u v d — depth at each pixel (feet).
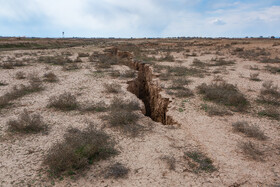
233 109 28.78
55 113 27.40
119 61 73.67
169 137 21.56
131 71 52.34
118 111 26.13
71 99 30.07
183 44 152.35
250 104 30.42
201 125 24.09
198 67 61.72
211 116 26.61
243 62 70.28
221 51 103.24
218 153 18.43
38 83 41.42
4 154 18.20
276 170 16.12
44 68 59.82
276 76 48.16
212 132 22.36
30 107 29.37
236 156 17.94
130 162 17.22
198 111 28.35
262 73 51.96
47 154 17.85
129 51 109.09
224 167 16.53
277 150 18.79
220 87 36.86
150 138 21.27
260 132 21.29
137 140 20.81
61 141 20.15
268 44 113.39
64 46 157.28
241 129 22.53
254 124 24.17
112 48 127.85
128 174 15.80
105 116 26.04
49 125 23.89
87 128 21.74
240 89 37.81
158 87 40.60
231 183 14.82
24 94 35.17
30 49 125.29
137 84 49.65
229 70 56.90
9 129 22.68
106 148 18.94
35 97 33.78
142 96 55.21
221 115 26.81
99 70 56.24
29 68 59.52
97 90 38.11
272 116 26.30
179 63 70.08
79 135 20.42
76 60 72.59
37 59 78.02
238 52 93.76
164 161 17.34
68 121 24.97
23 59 73.20
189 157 17.98
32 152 18.52
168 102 33.63
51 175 15.52
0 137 21.03
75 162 16.47
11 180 14.94
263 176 15.48
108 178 15.35
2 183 14.62
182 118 26.25
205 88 35.86
